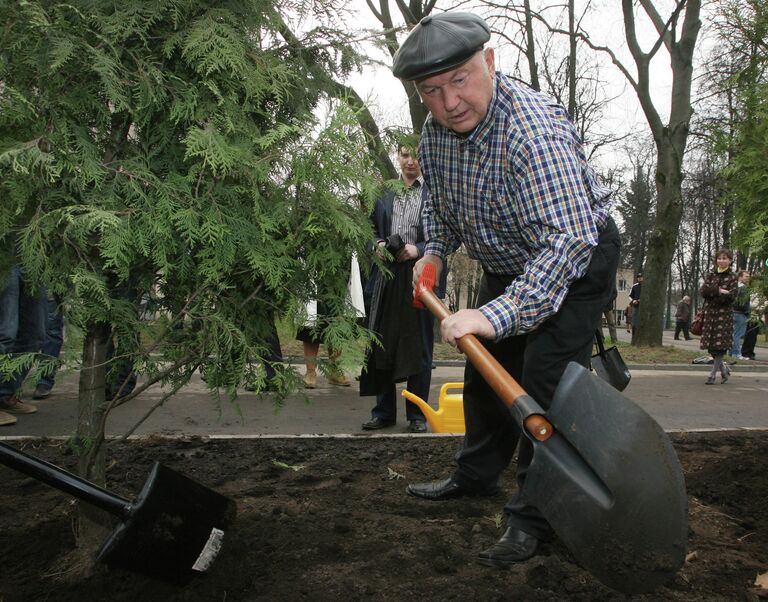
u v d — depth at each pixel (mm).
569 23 15758
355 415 6203
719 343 10133
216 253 2180
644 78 15930
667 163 15805
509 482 3408
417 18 14055
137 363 2250
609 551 1840
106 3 2150
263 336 2592
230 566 2279
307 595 2092
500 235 2625
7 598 2096
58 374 2100
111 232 1975
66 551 2412
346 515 2807
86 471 2473
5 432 4895
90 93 2141
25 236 2033
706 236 42719
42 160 1927
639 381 10297
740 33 4289
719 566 2398
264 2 2400
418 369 4992
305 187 2336
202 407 6234
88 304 2143
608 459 1832
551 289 2191
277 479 3387
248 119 2338
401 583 2193
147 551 1972
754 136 4051
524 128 2309
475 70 2260
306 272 2457
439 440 4266
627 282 62500
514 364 2949
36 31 1992
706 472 3574
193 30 2205
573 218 2248
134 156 2229
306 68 2562
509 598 2088
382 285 4926
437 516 2893
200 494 2094
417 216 4898
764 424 6547
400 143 2604
